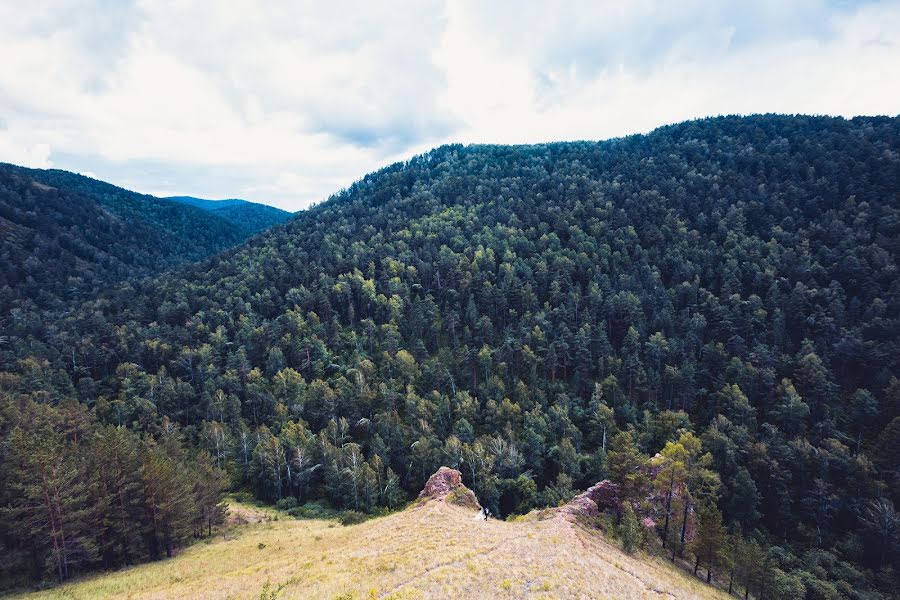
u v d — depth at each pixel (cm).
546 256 17300
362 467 9581
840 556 7600
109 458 5944
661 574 4894
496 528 5056
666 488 6500
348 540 5262
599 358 12356
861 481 8294
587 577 3678
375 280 17425
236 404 12219
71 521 5375
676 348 12294
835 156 19975
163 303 17412
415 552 3922
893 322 11075
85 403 11944
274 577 3803
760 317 12656
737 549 5825
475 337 13900
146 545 6009
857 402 10162
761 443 9194
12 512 5053
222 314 15938
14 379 12181
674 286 14925
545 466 10044
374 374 12756
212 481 7700
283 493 10112
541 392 11544
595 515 6103
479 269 16850
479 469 9438
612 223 19088
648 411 10956
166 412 12381
